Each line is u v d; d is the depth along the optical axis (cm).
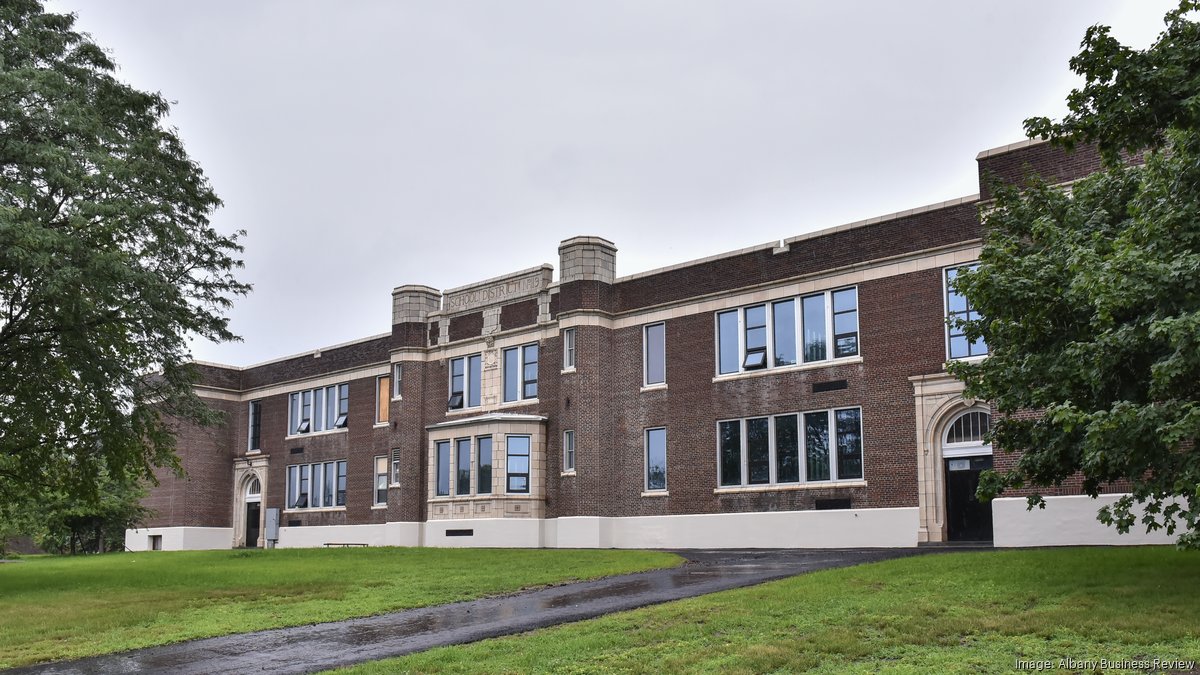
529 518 3762
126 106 2475
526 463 3822
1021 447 1612
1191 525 1240
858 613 1375
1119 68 1330
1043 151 2627
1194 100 1241
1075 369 1382
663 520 3488
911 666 1087
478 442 3938
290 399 5178
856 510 3027
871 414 3034
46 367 2328
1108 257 1339
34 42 2288
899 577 1670
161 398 2678
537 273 3975
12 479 2723
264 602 1898
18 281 2233
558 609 1633
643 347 3650
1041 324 1488
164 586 2230
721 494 3350
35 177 2155
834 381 3130
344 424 4844
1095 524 2459
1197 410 1142
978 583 1548
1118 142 1398
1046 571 1611
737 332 3412
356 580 2212
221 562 2994
